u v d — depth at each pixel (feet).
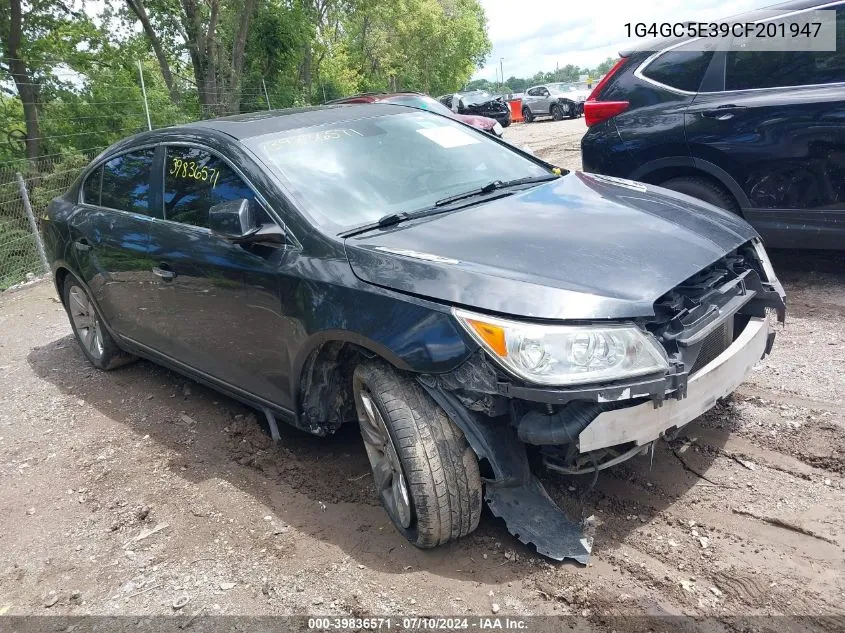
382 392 9.13
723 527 9.21
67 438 14.51
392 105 14.46
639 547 9.04
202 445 13.38
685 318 8.71
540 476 10.58
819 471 10.08
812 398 11.97
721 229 10.32
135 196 14.47
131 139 15.47
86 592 9.77
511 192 11.85
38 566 10.50
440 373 8.50
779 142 15.76
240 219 10.35
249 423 13.83
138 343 15.31
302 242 10.42
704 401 8.91
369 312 9.15
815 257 18.88
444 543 9.37
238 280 11.28
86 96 57.36
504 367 8.00
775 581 8.20
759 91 16.26
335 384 10.90
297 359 10.41
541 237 9.64
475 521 9.13
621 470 10.63
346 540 10.05
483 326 8.18
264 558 9.90
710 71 17.03
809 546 8.68
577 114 92.94
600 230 9.86
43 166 43.42
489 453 8.64
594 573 8.70
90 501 12.07
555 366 7.89
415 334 8.63
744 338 9.79
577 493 10.19
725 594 8.11
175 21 78.74
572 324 8.01
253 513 11.00
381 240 10.02
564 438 8.06
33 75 57.31
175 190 13.25
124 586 9.77
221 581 9.56
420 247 9.62
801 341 14.21
